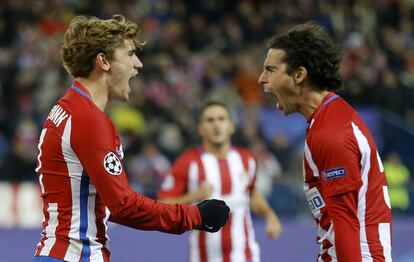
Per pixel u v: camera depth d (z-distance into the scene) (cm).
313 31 1112
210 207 1123
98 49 1096
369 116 3728
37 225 2652
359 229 1064
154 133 3359
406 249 2694
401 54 4591
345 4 4831
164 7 4531
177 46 4078
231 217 1897
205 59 4078
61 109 1098
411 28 4969
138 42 1129
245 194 1930
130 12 4272
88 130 1066
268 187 2988
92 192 1088
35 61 3622
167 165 3216
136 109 3484
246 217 1925
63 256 1075
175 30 4259
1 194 2631
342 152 1057
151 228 1088
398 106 3991
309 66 1103
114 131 1095
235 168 1931
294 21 4509
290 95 1124
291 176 3244
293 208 2944
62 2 4147
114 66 1103
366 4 4881
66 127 1078
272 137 3541
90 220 1088
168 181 1933
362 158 1073
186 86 3822
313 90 1116
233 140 3278
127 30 1112
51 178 1091
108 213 1112
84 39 1095
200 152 1945
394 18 4919
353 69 4056
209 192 1864
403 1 5009
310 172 1105
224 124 1925
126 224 1127
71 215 1083
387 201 1102
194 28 4338
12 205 2636
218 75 3994
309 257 2584
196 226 1113
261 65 4125
